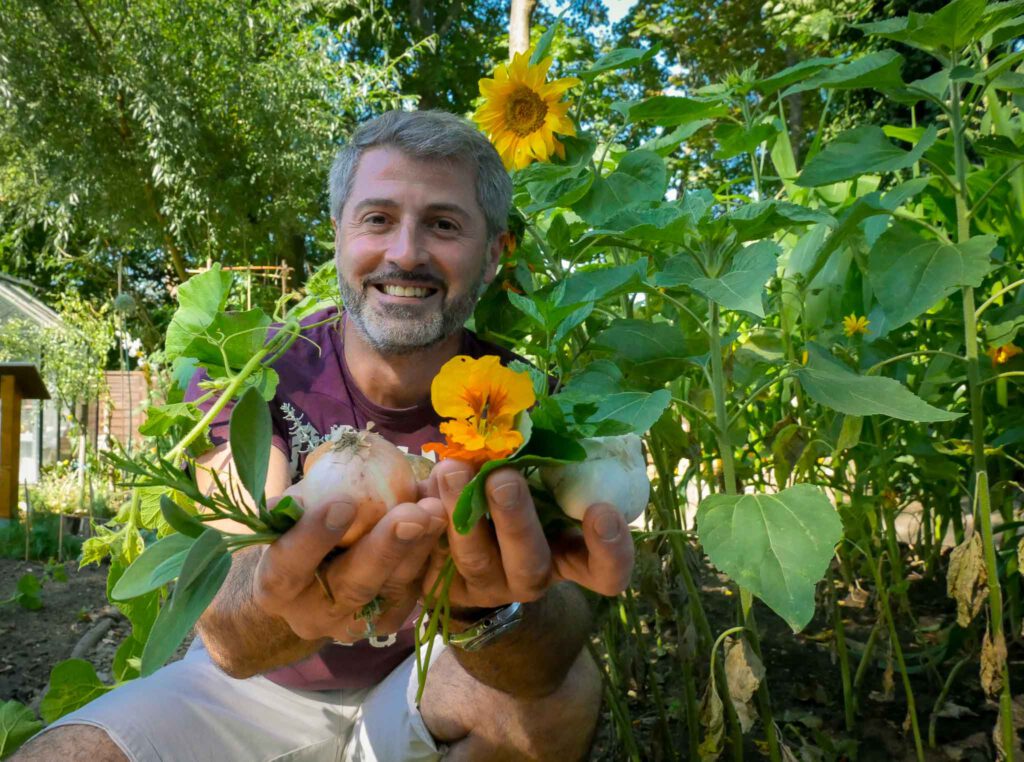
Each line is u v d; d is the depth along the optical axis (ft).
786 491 3.70
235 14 36.73
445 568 2.98
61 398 31.68
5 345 35.60
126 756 3.90
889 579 8.64
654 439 5.42
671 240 4.25
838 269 7.08
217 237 37.99
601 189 5.20
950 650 6.28
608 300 5.41
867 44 24.08
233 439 2.54
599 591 2.98
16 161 38.04
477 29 56.65
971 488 6.09
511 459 2.58
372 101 40.70
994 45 4.66
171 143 34.88
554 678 4.34
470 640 3.88
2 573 12.80
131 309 23.50
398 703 4.55
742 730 4.17
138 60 35.14
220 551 2.44
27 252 52.75
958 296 6.90
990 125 7.04
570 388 4.05
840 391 3.96
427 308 4.51
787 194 7.89
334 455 2.71
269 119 36.27
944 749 5.76
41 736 4.02
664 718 5.61
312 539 2.55
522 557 2.72
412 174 4.44
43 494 23.16
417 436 4.83
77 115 35.60
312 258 50.85
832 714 6.40
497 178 4.76
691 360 4.64
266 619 3.43
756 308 3.69
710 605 8.82
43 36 34.37
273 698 4.52
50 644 9.36
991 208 7.13
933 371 6.18
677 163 18.15
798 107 31.14
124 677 4.89
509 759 4.54
